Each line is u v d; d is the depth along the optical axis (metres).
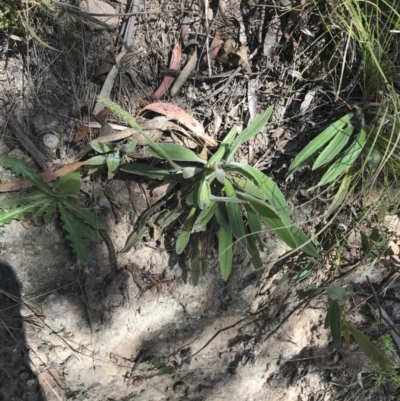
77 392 0.73
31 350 0.70
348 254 0.74
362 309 0.78
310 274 0.74
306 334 0.78
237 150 0.68
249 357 0.77
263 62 0.66
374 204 0.66
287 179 0.68
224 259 0.65
